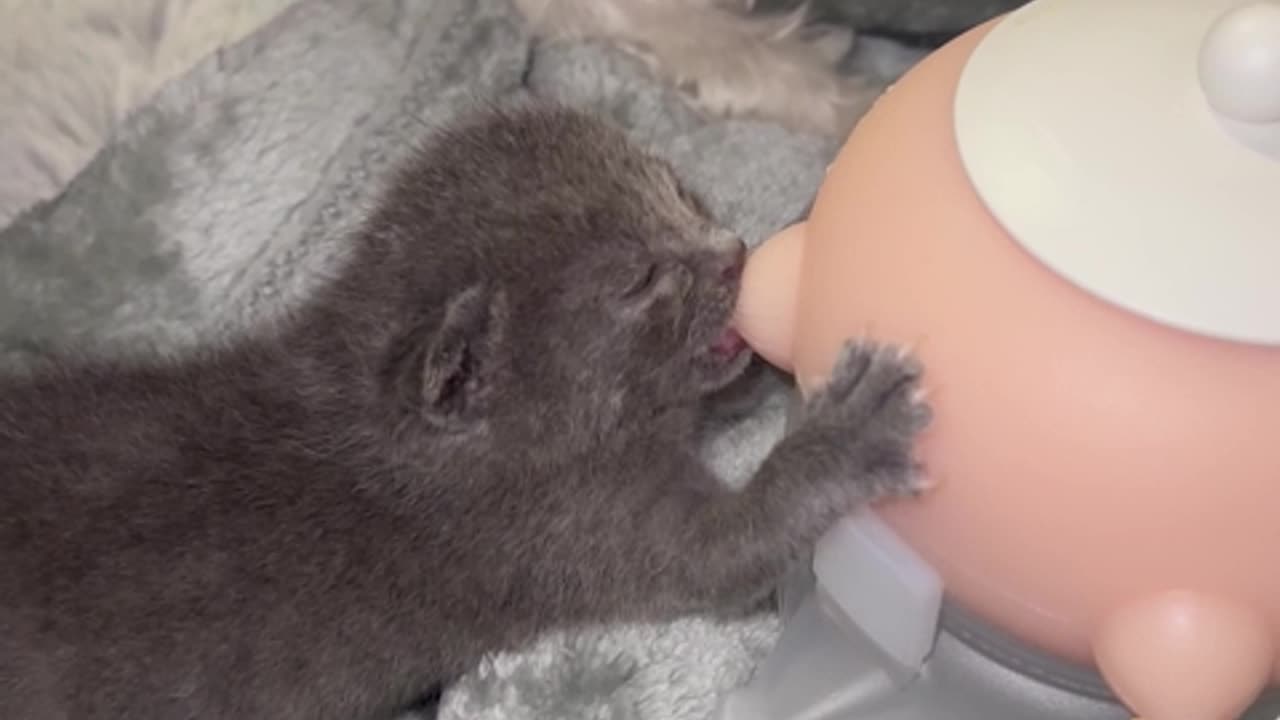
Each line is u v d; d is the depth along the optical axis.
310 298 0.29
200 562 0.27
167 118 0.30
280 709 0.28
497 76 0.33
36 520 0.27
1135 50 0.22
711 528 0.27
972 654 0.25
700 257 0.28
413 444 0.27
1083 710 0.24
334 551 0.27
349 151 0.31
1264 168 0.21
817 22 0.37
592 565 0.28
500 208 0.27
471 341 0.26
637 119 0.34
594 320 0.27
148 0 0.31
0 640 0.26
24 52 0.30
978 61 0.23
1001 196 0.22
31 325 0.30
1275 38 0.21
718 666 0.28
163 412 0.28
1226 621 0.21
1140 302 0.21
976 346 0.22
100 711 0.27
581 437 0.28
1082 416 0.21
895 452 0.23
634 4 0.35
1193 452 0.21
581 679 0.28
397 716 0.30
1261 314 0.20
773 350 0.26
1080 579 0.22
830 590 0.26
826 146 0.34
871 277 0.23
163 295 0.30
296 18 0.31
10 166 0.30
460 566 0.28
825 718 0.26
